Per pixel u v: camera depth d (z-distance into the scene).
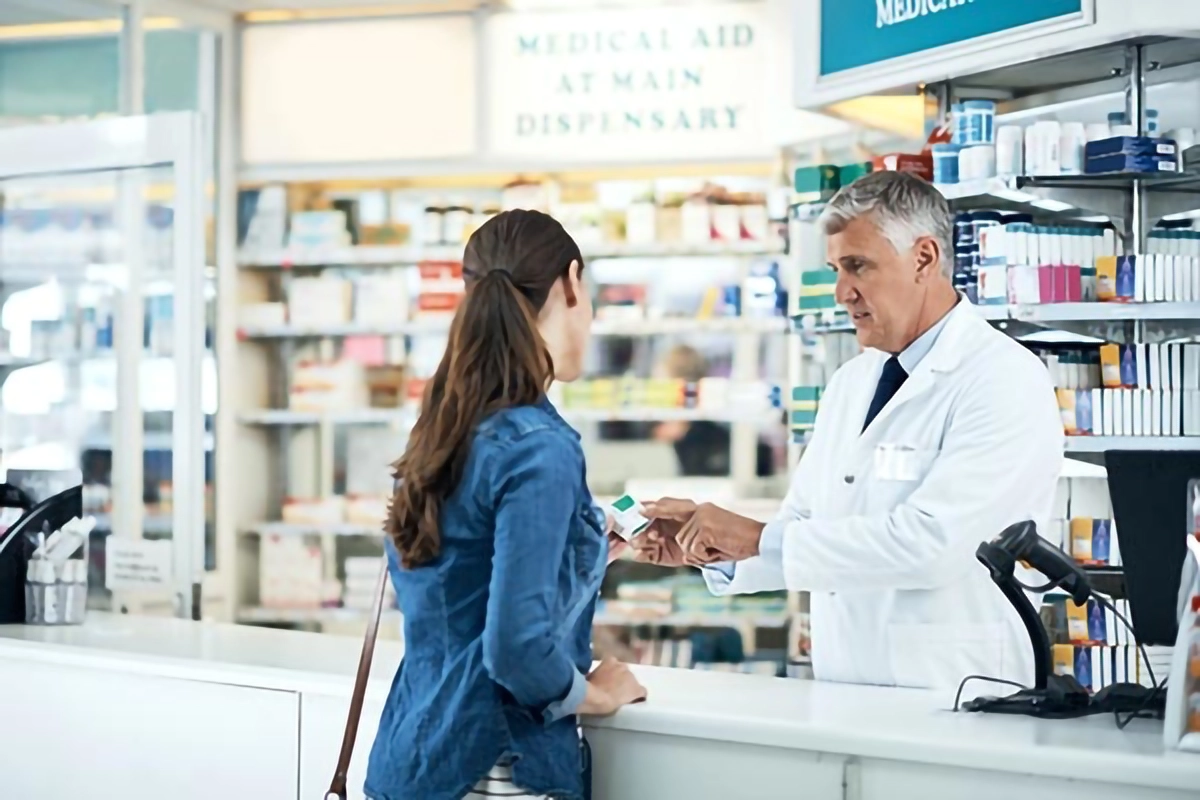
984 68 3.78
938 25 3.86
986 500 2.60
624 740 2.25
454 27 6.36
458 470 2.00
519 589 1.91
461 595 2.01
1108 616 3.85
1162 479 2.24
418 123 6.40
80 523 3.40
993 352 2.71
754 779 2.14
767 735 2.12
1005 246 3.89
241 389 6.69
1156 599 2.24
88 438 4.65
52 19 6.03
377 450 6.66
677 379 6.23
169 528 4.45
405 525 2.03
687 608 6.06
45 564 3.34
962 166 3.98
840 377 3.03
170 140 4.14
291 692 2.57
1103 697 2.23
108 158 4.25
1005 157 3.91
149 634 3.17
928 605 2.70
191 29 6.48
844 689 2.47
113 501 4.59
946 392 2.72
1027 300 3.86
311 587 6.57
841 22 4.16
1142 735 2.04
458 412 2.00
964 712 2.22
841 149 5.74
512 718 1.99
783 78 5.86
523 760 1.99
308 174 6.52
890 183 2.74
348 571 6.54
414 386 6.54
